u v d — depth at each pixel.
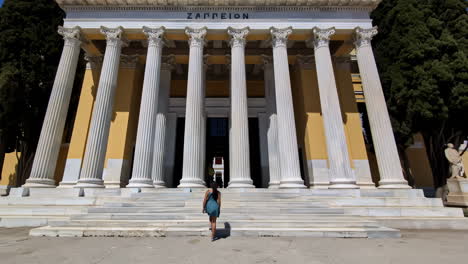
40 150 16.48
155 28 19.14
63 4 19.53
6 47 21.19
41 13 23.23
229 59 22.80
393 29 22.02
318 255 6.93
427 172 27.64
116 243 8.34
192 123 17.08
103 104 17.42
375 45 24.31
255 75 27.34
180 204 13.19
